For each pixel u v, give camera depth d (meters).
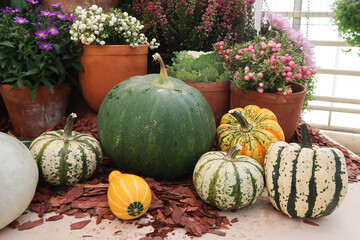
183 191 1.82
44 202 1.70
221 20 3.10
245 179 1.57
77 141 1.83
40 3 2.89
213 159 1.66
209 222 1.59
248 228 1.57
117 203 1.49
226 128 2.06
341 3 3.47
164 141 1.75
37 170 1.59
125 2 3.32
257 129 1.97
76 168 1.75
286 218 1.66
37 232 1.49
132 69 2.53
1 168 1.37
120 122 1.78
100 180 1.90
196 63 2.63
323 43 3.96
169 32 2.95
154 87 1.85
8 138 1.54
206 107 1.91
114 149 1.83
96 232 1.50
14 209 1.42
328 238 1.51
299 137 2.62
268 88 2.31
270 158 1.62
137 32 2.65
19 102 2.41
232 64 2.56
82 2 2.77
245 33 3.04
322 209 1.54
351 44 3.64
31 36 2.33
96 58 2.42
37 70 2.29
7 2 2.73
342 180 1.49
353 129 3.84
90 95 2.60
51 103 2.51
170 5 3.03
